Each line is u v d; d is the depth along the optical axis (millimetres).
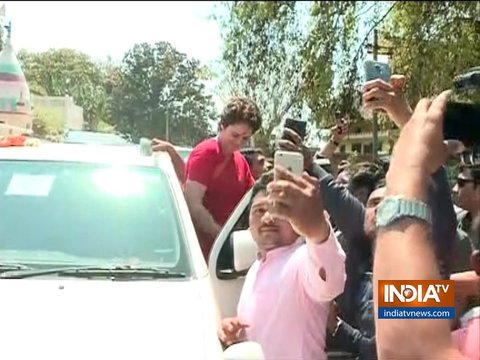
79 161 3998
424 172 1445
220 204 4930
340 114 7359
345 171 5105
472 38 8539
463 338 1562
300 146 3209
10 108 5051
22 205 3668
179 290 3232
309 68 10922
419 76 8594
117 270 3354
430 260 1375
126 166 4012
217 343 2852
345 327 3248
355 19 10617
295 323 2867
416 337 1352
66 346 2703
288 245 3006
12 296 3045
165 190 3869
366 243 3158
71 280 3260
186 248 3539
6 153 4027
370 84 2730
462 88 1873
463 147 1916
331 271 2504
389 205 1419
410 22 9438
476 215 2252
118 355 2680
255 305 2990
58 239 3504
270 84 12125
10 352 2646
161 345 2771
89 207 3697
